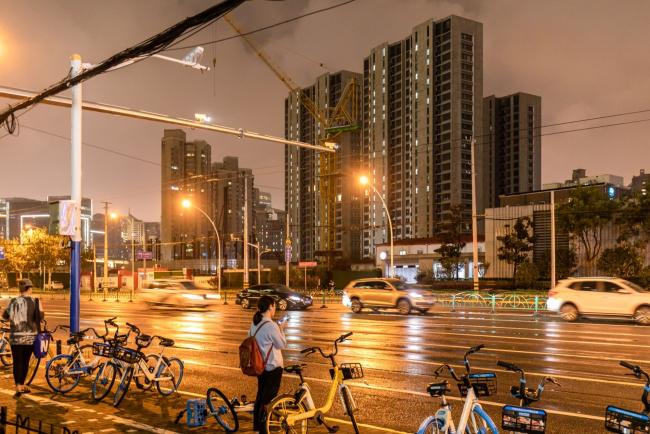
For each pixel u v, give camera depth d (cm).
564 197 6244
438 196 13912
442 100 13888
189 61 1249
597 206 4631
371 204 15875
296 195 18912
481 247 7394
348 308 3209
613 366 1217
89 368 992
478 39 14012
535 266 4975
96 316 2738
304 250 18475
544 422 473
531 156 16062
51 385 991
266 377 700
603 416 810
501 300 3306
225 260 11594
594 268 5156
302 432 691
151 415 834
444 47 13900
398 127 15112
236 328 2106
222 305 3625
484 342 1620
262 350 700
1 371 1193
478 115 13888
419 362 1277
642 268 4469
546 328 2023
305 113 18650
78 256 1236
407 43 14925
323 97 17675
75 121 1250
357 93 16850
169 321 2419
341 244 16450
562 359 1312
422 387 1009
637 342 1617
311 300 3183
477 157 13925
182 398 939
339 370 711
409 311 2670
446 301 3538
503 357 1343
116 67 1085
